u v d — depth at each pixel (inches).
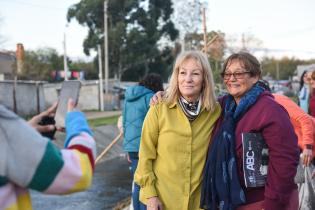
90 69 2420.0
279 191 127.7
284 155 128.0
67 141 88.4
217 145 136.0
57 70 2265.0
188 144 143.0
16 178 78.4
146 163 146.2
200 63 144.1
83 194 352.2
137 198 209.9
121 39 1978.3
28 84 971.3
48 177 79.1
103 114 1289.4
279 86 2183.8
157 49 2073.1
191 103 144.8
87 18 2010.3
